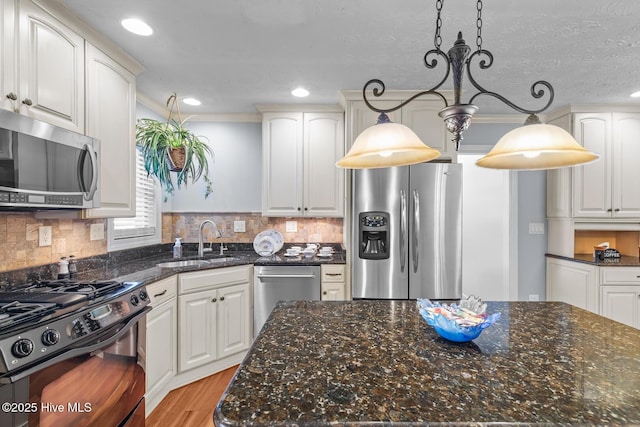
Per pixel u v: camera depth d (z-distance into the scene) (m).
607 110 3.12
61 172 1.49
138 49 2.07
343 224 3.38
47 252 1.85
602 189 3.13
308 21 1.78
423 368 0.90
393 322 1.30
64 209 1.67
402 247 2.63
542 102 3.04
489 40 1.96
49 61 1.54
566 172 3.24
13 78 1.37
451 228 2.62
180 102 3.06
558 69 2.36
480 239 3.90
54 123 1.58
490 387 0.79
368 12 1.69
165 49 2.07
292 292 2.79
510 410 0.70
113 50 1.99
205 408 2.15
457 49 1.11
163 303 2.15
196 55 2.16
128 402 1.56
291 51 2.11
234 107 3.20
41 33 1.50
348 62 2.26
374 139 1.09
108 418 1.41
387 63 2.27
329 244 3.41
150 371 2.02
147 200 2.97
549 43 2.00
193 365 2.40
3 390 0.99
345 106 2.86
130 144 2.18
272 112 3.14
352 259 2.78
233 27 1.83
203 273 2.46
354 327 1.24
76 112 1.71
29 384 1.05
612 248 3.29
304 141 3.12
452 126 1.14
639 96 2.89
